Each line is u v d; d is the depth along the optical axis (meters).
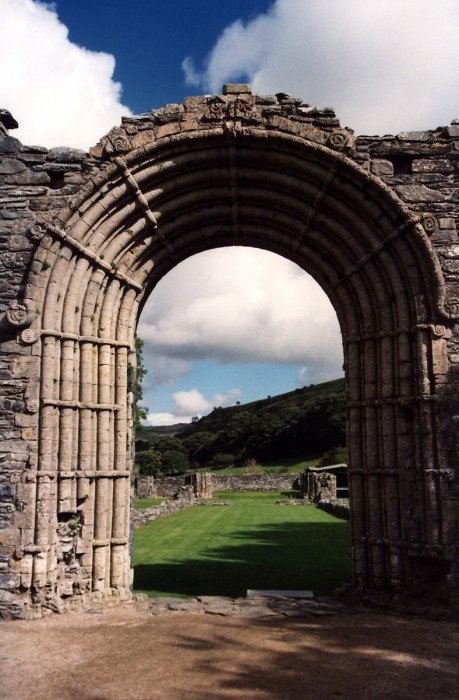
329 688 7.84
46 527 11.94
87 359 13.02
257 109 13.17
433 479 11.90
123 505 13.09
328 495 42.91
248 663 8.79
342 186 13.07
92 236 13.16
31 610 11.62
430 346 12.33
